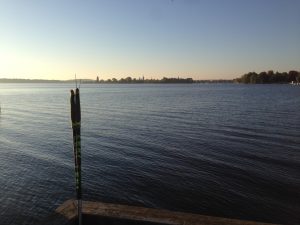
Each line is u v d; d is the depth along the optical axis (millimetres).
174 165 20969
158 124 39875
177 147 26234
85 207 9891
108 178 18500
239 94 118312
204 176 18688
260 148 25625
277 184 17312
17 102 84062
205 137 30578
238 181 17812
